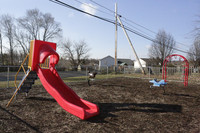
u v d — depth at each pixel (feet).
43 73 17.56
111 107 16.70
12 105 16.20
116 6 67.82
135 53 67.62
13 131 10.15
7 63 114.32
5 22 111.75
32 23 122.52
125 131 10.60
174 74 62.44
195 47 91.81
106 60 181.06
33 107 15.80
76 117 13.23
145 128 11.19
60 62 136.98
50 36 132.67
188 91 28.14
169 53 101.60
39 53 16.88
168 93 25.77
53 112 14.42
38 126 11.14
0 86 28.89
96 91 26.43
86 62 151.02
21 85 16.87
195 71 61.31
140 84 36.99
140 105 17.72
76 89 28.07
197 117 13.83
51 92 14.48
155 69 68.54
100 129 10.84
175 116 14.02
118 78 52.54
